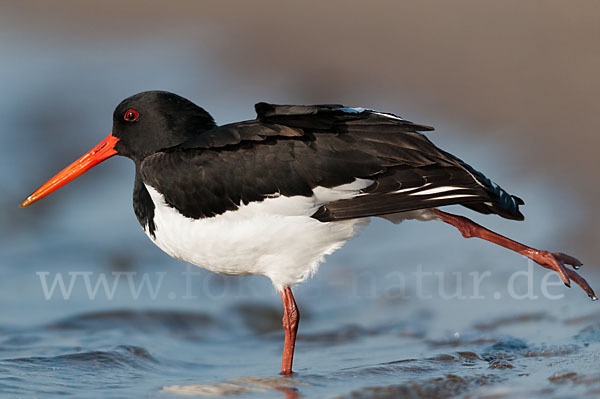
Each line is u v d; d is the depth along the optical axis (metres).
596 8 19.83
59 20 27.12
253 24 25.11
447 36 21.56
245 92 21.83
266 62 23.19
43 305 12.44
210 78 22.92
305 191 8.87
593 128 16.00
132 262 14.45
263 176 8.91
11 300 12.63
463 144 16.94
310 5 24.77
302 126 8.93
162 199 9.31
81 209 16.97
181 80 22.97
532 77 18.64
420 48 21.64
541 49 19.38
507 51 19.98
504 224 13.52
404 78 20.73
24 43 25.75
